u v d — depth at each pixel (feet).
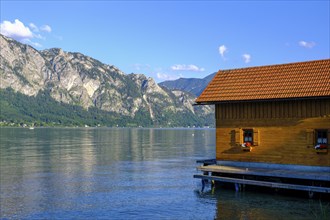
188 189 127.34
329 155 101.65
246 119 116.78
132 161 218.79
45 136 561.02
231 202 102.32
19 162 211.41
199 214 94.12
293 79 112.27
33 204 108.27
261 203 99.81
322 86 103.86
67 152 279.49
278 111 110.73
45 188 132.57
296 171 104.32
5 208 103.76
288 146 108.47
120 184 139.74
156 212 97.76
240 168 113.09
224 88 122.62
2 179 151.84
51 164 202.90
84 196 118.62
